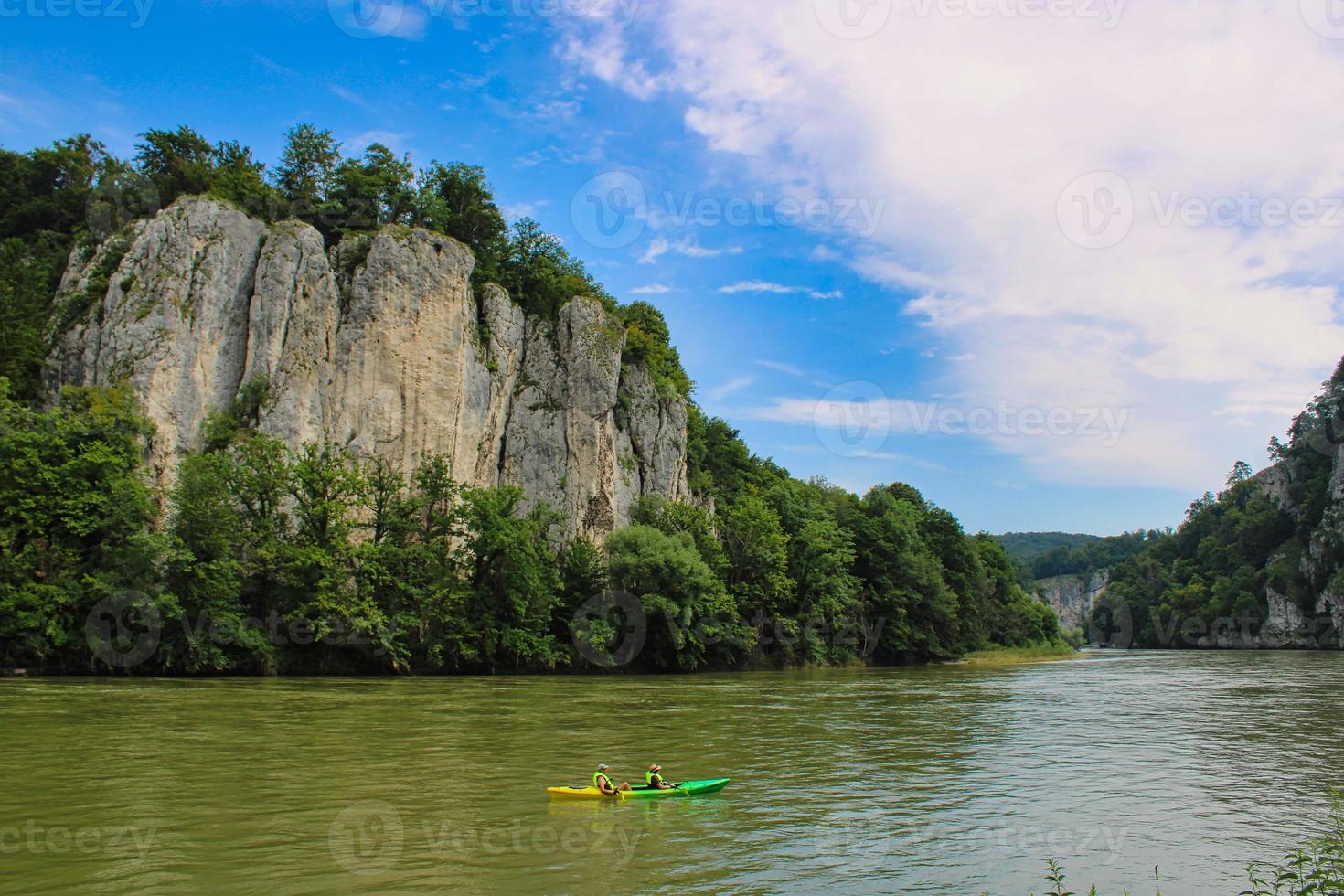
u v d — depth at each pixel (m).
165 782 21.25
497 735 30.20
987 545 138.38
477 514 66.62
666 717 37.09
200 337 65.81
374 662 60.38
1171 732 34.59
